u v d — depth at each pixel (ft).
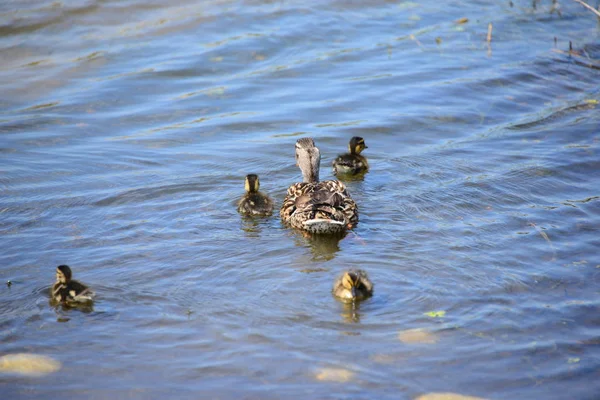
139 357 28.43
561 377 27.02
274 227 41.65
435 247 37.68
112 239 38.88
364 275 33.12
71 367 27.84
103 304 32.19
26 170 48.01
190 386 26.66
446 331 29.89
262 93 62.23
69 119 56.59
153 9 76.89
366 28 76.43
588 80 64.28
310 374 27.25
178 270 35.47
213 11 77.46
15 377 27.20
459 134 54.65
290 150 52.95
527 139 52.90
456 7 83.30
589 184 45.14
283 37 72.90
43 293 33.22
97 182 46.50
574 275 34.30
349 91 62.44
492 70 66.39
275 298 32.68
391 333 29.78
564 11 82.12
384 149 52.65
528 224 40.06
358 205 43.73
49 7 75.20
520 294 32.73
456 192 44.75
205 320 30.94
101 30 72.64
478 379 26.94
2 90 61.11
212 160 50.65
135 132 54.90
